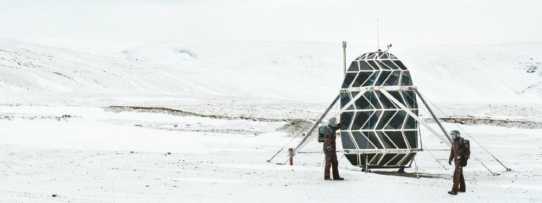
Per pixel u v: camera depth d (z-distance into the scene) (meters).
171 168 21.61
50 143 31.03
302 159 26.77
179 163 23.44
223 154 28.77
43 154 26.27
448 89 154.00
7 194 14.76
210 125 50.34
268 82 150.25
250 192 16.22
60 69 115.12
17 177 18.70
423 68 168.75
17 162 23.09
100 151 28.91
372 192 16.39
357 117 21.66
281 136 41.41
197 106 73.06
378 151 21.12
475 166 24.94
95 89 106.62
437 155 29.78
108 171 20.55
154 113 55.88
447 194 16.28
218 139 37.00
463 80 164.62
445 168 23.78
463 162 16.36
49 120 39.25
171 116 55.31
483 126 53.19
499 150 33.53
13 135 32.59
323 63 170.62
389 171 22.50
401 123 21.22
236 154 28.84
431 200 15.38
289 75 158.50
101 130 37.06
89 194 15.34
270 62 171.88
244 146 33.94
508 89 161.25
